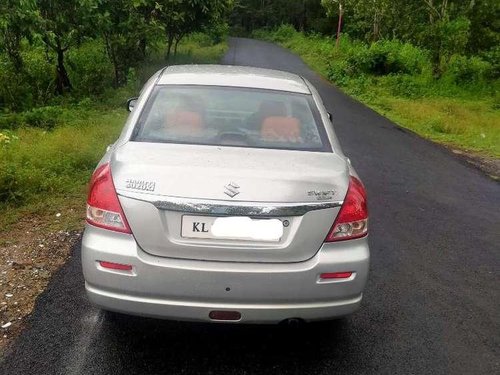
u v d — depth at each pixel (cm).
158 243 272
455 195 720
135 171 279
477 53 2262
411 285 426
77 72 1354
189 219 272
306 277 276
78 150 686
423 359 323
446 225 586
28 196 546
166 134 325
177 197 270
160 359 304
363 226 294
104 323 337
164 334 329
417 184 763
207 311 274
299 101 366
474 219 616
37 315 341
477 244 534
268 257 275
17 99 1085
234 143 323
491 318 382
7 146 657
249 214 271
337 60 2816
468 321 375
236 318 277
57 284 383
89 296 284
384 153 967
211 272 269
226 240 272
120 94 1203
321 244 281
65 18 1150
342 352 323
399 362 318
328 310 285
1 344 309
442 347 338
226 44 3466
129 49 1390
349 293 287
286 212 274
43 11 1137
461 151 1094
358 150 973
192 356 308
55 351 304
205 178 274
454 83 2123
